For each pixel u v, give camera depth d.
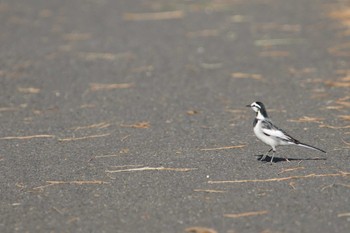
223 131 14.05
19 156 12.72
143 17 26.08
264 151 12.72
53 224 9.70
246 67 19.33
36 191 10.95
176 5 28.09
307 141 13.23
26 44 22.33
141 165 12.05
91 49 21.61
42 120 15.05
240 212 9.91
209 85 17.70
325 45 21.38
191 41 22.39
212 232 9.16
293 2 28.09
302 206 10.06
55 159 12.51
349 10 25.64
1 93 17.23
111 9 27.77
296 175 11.36
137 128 14.36
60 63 20.08
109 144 13.34
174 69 19.30
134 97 16.77
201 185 11.00
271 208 10.01
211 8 27.42
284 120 14.65
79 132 14.16
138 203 10.34
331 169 11.62
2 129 14.45
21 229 9.56
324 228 9.31
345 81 17.55
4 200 10.62
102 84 17.97
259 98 16.45
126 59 20.42
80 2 29.42
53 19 26.08
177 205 10.22
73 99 16.69
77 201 10.50
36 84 18.02
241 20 25.12
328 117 14.75
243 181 11.13
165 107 15.91
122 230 9.44
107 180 11.36
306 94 16.61
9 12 27.42
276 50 21.02
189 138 13.62
